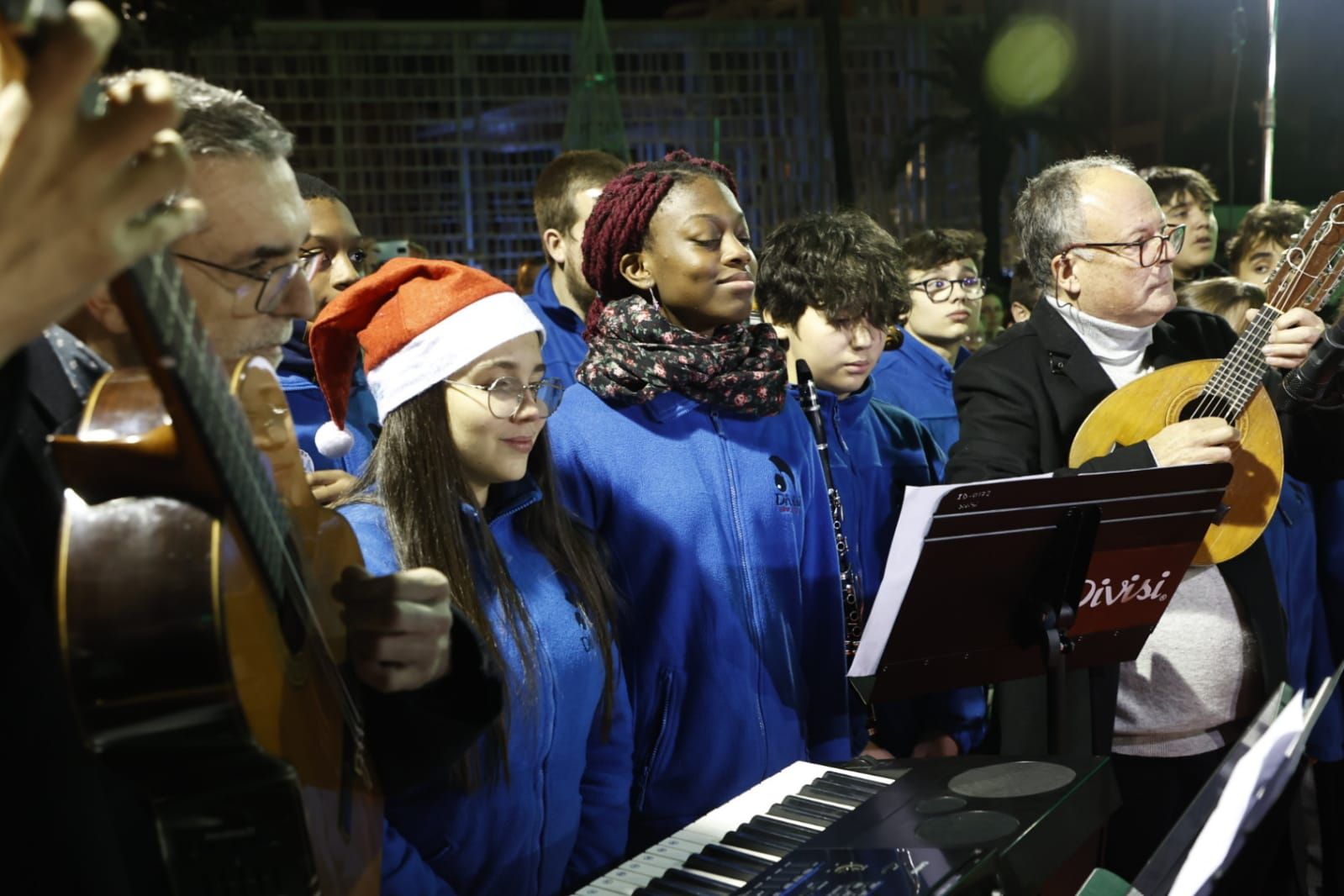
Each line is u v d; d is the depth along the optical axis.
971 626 1.88
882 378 3.75
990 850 1.28
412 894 1.44
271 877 0.92
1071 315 2.52
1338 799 2.92
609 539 1.99
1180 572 2.04
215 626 0.83
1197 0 15.36
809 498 2.17
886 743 2.54
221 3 10.80
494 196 14.59
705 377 2.03
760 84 15.53
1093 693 2.30
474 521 1.62
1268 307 2.39
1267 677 2.39
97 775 0.98
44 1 0.57
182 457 0.85
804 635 2.15
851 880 1.25
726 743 1.95
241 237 1.10
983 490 1.74
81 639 0.83
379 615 1.10
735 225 2.08
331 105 14.12
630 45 15.22
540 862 1.63
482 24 14.31
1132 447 2.18
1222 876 1.02
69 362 1.03
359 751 1.14
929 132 17.48
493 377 1.62
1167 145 16.75
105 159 0.60
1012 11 18.02
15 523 0.96
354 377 2.76
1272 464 2.37
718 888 1.32
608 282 2.17
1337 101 8.54
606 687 1.76
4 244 0.60
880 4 21.89
